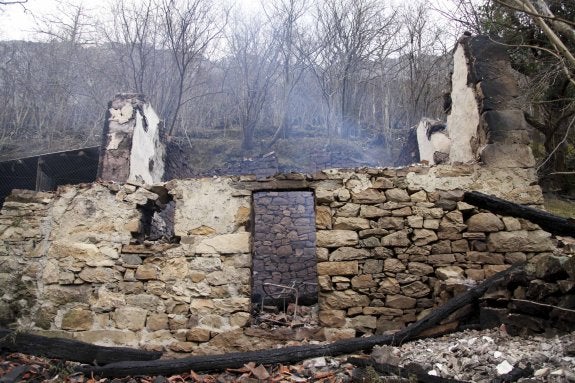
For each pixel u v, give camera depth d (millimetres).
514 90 4926
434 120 7480
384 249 4500
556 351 2932
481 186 4629
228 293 4496
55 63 16594
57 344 4047
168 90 14000
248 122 15367
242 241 4621
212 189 4797
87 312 4551
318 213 4613
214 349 4340
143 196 4875
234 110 18094
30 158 7828
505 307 3688
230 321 4414
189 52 13000
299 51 15719
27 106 16531
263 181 4773
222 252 4598
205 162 14922
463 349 3145
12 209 4930
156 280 4594
